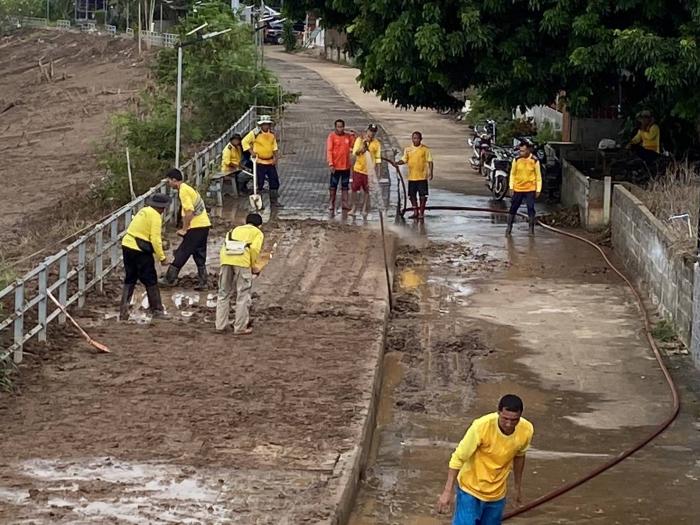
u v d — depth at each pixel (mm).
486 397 15172
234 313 17766
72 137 50906
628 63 23844
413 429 13984
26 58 83500
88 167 40969
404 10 26172
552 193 29891
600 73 25484
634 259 21594
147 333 16578
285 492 10805
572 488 12094
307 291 19484
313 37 81250
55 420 12758
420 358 16703
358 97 54906
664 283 18875
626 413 14688
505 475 9695
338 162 27250
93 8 103000
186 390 13961
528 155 25344
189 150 34719
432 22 25359
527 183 25359
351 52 31453
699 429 14211
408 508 11547
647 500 11906
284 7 30781
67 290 18359
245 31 40312
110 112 56281
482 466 9602
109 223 20422
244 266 16453
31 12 99188
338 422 12930
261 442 12234
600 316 19078
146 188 28641
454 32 25156
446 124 46531
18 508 10203
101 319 17328
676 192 21656
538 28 25469
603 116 31953
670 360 16828
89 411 13094
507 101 26500
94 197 29875
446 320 18688
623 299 20156
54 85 69688
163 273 20406
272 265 21500
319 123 45000
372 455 13086
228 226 25016
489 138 34438
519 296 20266
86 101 61219
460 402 14977
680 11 24516
